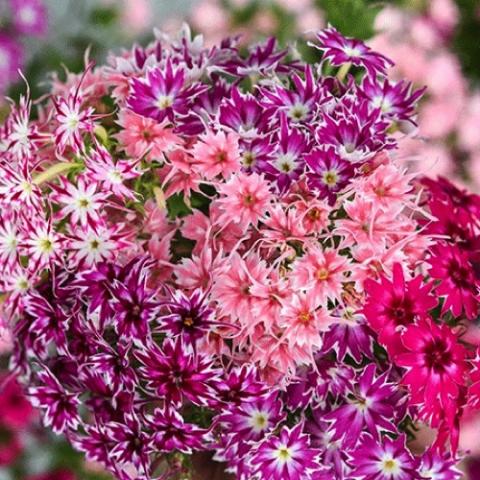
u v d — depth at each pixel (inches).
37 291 20.3
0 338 20.9
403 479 19.5
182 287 19.8
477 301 19.9
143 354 19.3
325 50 20.5
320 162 19.5
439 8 28.5
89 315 19.6
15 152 20.5
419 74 28.4
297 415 20.2
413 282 19.4
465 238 20.6
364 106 19.9
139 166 20.1
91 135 19.9
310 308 19.3
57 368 20.8
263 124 20.0
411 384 18.9
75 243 19.7
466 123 28.6
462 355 19.3
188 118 20.3
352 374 19.8
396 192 19.7
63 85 22.4
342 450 19.6
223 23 28.1
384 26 27.7
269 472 19.5
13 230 20.1
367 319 19.1
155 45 22.0
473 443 24.1
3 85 28.2
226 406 19.2
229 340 20.0
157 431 19.5
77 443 20.4
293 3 27.6
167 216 20.8
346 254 20.0
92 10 29.4
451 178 28.6
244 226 19.6
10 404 24.4
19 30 28.6
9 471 25.5
